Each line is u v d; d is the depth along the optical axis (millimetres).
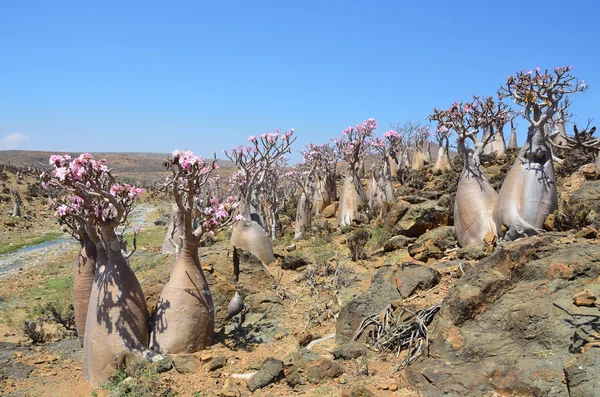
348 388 5988
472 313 6398
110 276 7508
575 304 5816
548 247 6633
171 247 15633
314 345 7980
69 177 7031
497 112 11383
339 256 13867
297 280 11836
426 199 15586
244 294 10000
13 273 21141
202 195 19547
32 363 8438
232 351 7914
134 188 8023
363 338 7621
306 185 24078
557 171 16969
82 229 8680
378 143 22719
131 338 7430
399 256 12094
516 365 5625
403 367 6570
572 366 5070
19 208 39875
